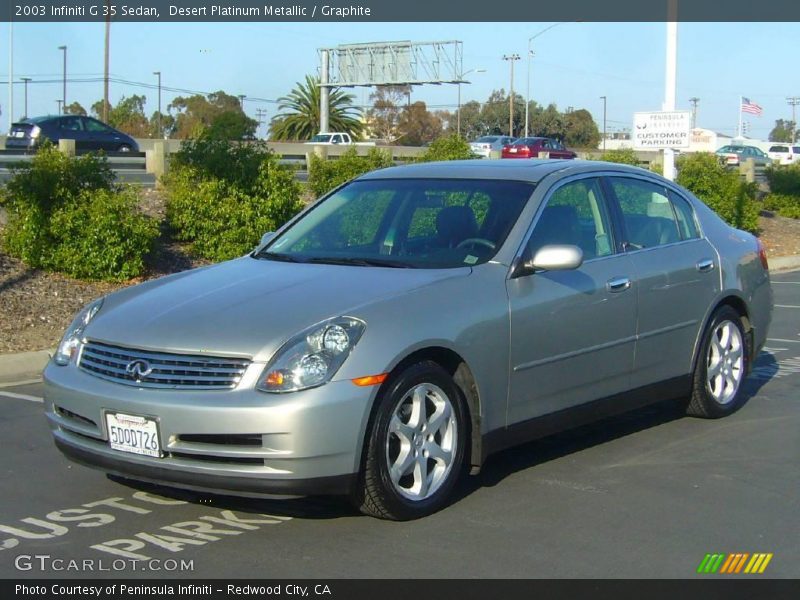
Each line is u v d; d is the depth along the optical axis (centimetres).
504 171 635
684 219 715
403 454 507
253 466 471
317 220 652
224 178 1460
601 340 612
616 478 602
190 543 493
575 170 643
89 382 509
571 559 473
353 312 497
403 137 7038
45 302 1174
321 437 468
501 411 555
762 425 729
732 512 542
